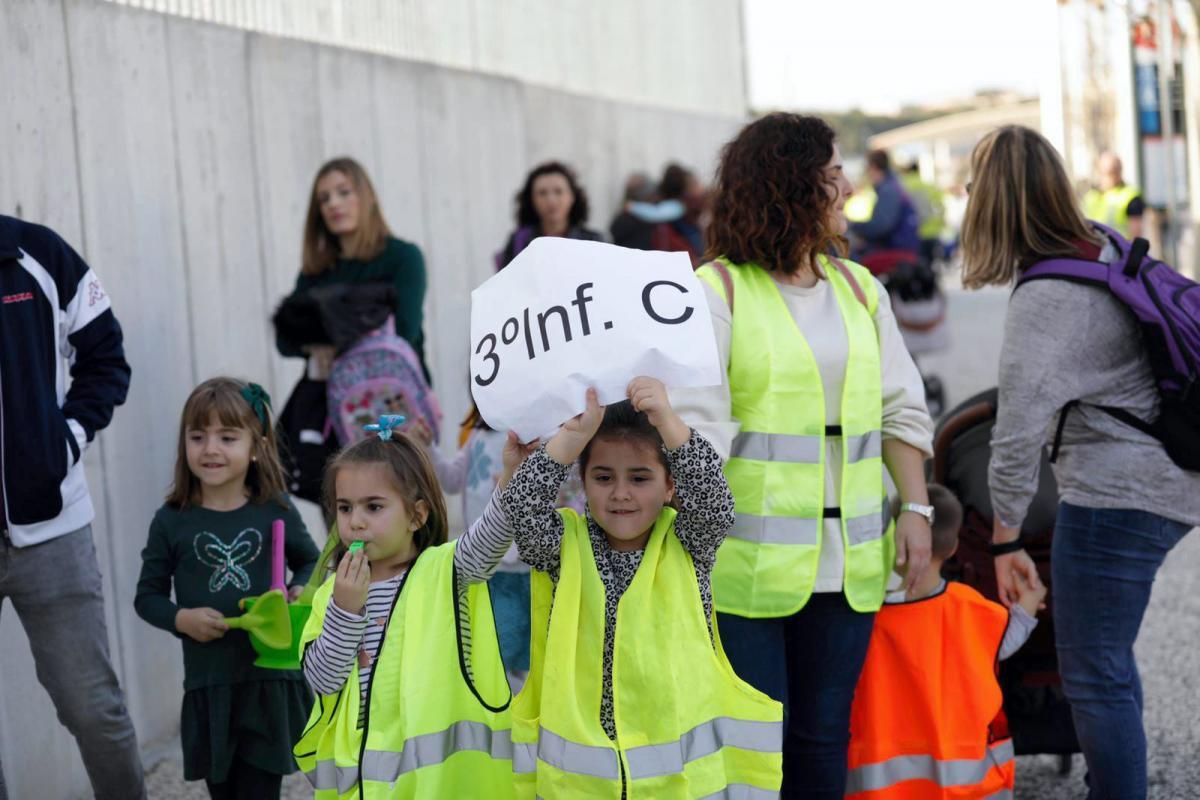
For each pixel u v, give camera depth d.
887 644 4.53
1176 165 17.92
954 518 4.55
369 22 9.00
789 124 4.14
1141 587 4.29
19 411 4.27
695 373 3.56
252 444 4.79
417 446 3.91
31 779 5.34
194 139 6.71
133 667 6.03
